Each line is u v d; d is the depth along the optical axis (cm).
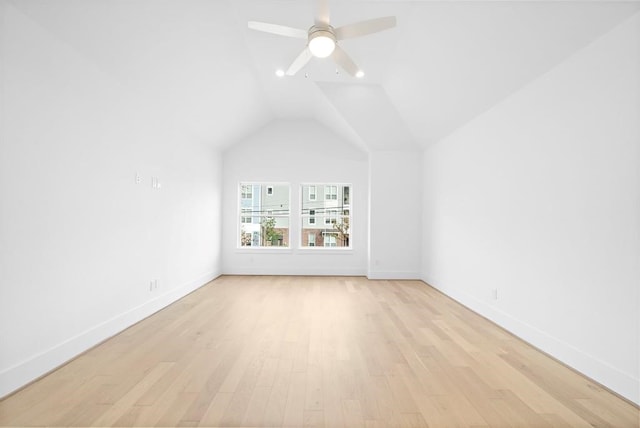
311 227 736
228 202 713
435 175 591
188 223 537
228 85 482
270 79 517
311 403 212
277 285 606
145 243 405
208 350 300
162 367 264
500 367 270
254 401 214
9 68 226
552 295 298
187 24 334
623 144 232
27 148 240
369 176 679
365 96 547
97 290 317
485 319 405
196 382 239
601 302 247
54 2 244
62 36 268
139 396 219
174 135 484
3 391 219
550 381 247
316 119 712
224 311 432
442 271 554
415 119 556
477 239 436
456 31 329
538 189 319
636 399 217
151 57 346
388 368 265
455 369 265
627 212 229
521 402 217
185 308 447
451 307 459
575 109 274
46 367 253
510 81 346
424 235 648
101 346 309
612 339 237
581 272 266
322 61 457
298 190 720
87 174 303
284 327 368
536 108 322
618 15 230
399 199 666
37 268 248
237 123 624
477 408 209
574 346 271
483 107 411
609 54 243
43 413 199
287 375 251
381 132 620
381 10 340
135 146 383
